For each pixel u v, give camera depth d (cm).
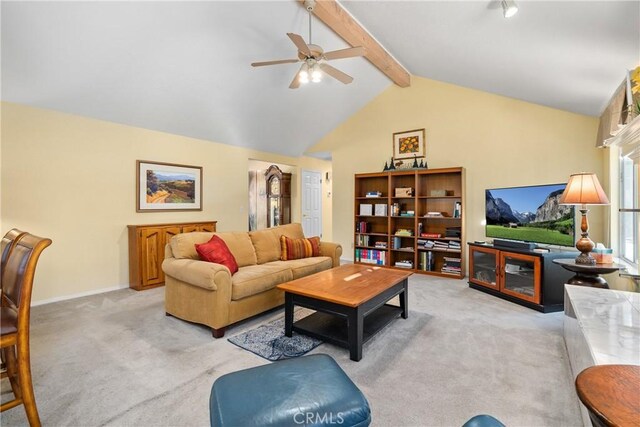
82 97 346
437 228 500
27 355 146
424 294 376
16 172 326
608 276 328
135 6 271
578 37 221
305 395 114
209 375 198
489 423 87
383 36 388
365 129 580
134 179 421
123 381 191
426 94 512
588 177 269
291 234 418
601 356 150
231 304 264
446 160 494
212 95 416
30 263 146
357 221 567
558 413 162
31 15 249
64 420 157
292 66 412
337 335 238
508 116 442
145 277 402
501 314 307
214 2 292
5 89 306
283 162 655
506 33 257
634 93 219
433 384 188
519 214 369
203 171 506
